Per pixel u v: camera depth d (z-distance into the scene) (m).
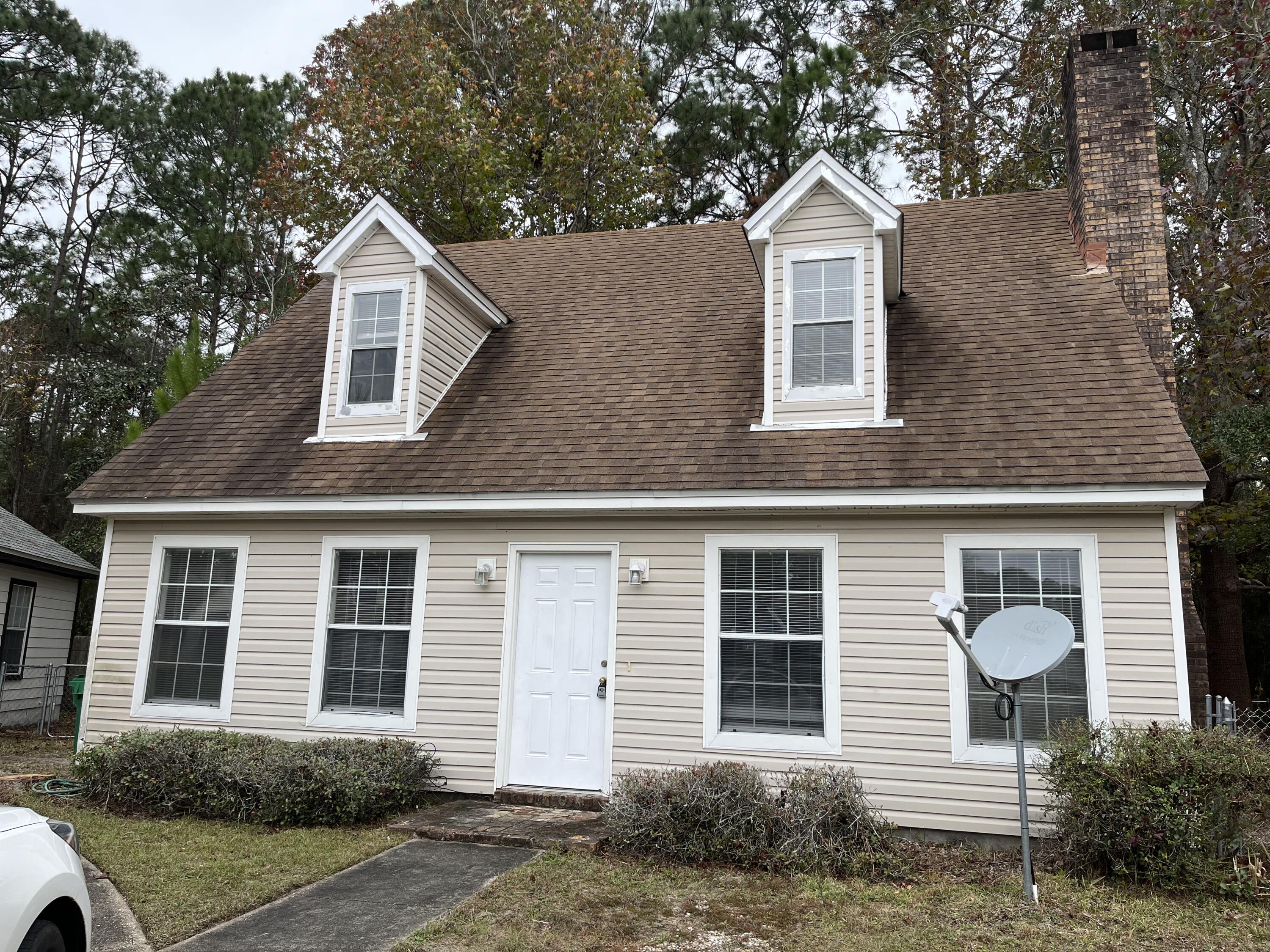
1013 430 8.15
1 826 3.62
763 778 8.00
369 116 22.88
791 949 5.12
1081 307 9.66
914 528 8.13
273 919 5.52
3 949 3.22
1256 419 12.62
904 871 6.64
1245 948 5.24
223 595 9.86
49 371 27.34
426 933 5.25
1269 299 11.81
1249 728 7.95
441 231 23.66
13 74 29.66
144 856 6.75
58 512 27.98
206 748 8.38
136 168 31.05
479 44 25.86
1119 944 5.28
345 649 9.45
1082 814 6.55
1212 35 14.24
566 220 24.56
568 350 11.12
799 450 8.54
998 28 22.58
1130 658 7.44
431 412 10.40
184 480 9.88
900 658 7.94
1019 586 7.87
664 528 8.77
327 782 7.81
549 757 8.77
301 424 10.59
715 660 8.37
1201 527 14.71
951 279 10.76
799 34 26.03
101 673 9.88
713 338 10.66
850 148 23.41
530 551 9.10
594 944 5.16
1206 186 16.78
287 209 24.31
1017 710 6.28
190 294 31.20
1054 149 20.84
